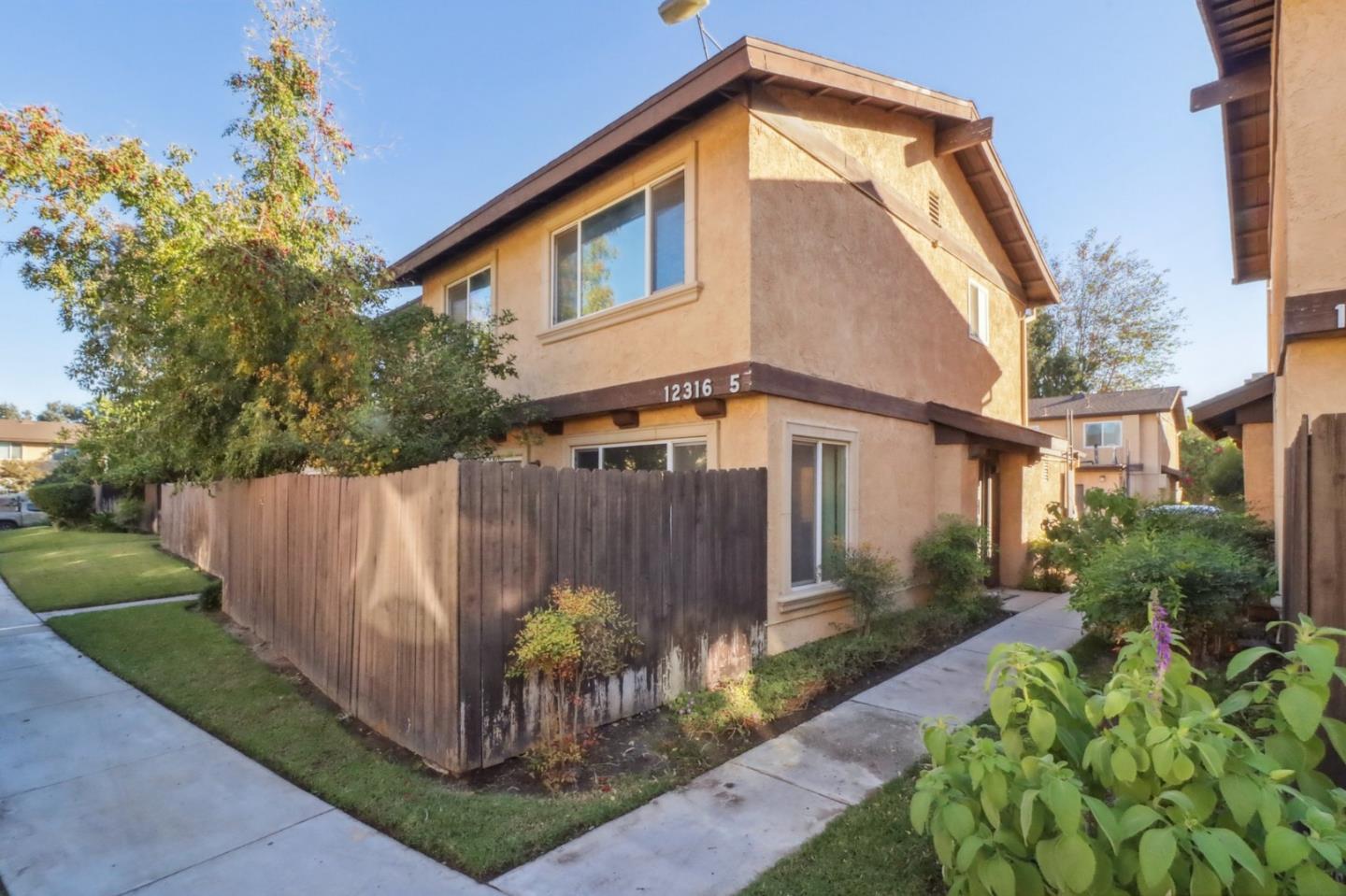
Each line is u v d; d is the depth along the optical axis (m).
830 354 8.03
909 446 9.56
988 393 12.32
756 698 5.79
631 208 8.38
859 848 3.58
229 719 5.67
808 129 7.96
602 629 5.01
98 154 9.63
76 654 7.82
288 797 4.37
